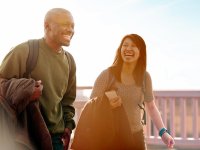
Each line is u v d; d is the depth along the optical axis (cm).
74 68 254
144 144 273
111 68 273
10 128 214
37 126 217
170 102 644
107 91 269
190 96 634
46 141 218
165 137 290
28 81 213
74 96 259
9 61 221
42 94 228
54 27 225
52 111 234
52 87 232
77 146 267
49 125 234
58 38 225
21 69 225
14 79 218
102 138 262
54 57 233
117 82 271
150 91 287
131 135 263
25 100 211
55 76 233
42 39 234
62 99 255
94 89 273
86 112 269
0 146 214
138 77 275
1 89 219
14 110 214
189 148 635
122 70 274
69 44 230
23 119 217
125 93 269
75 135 270
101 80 272
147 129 656
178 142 645
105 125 262
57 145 242
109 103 264
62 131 246
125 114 264
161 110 646
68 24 227
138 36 274
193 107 639
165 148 625
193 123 645
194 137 644
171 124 648
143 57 276
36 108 218
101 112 263
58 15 225
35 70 226
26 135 215
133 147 264
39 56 228
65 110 256
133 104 270
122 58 273
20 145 214
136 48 271
